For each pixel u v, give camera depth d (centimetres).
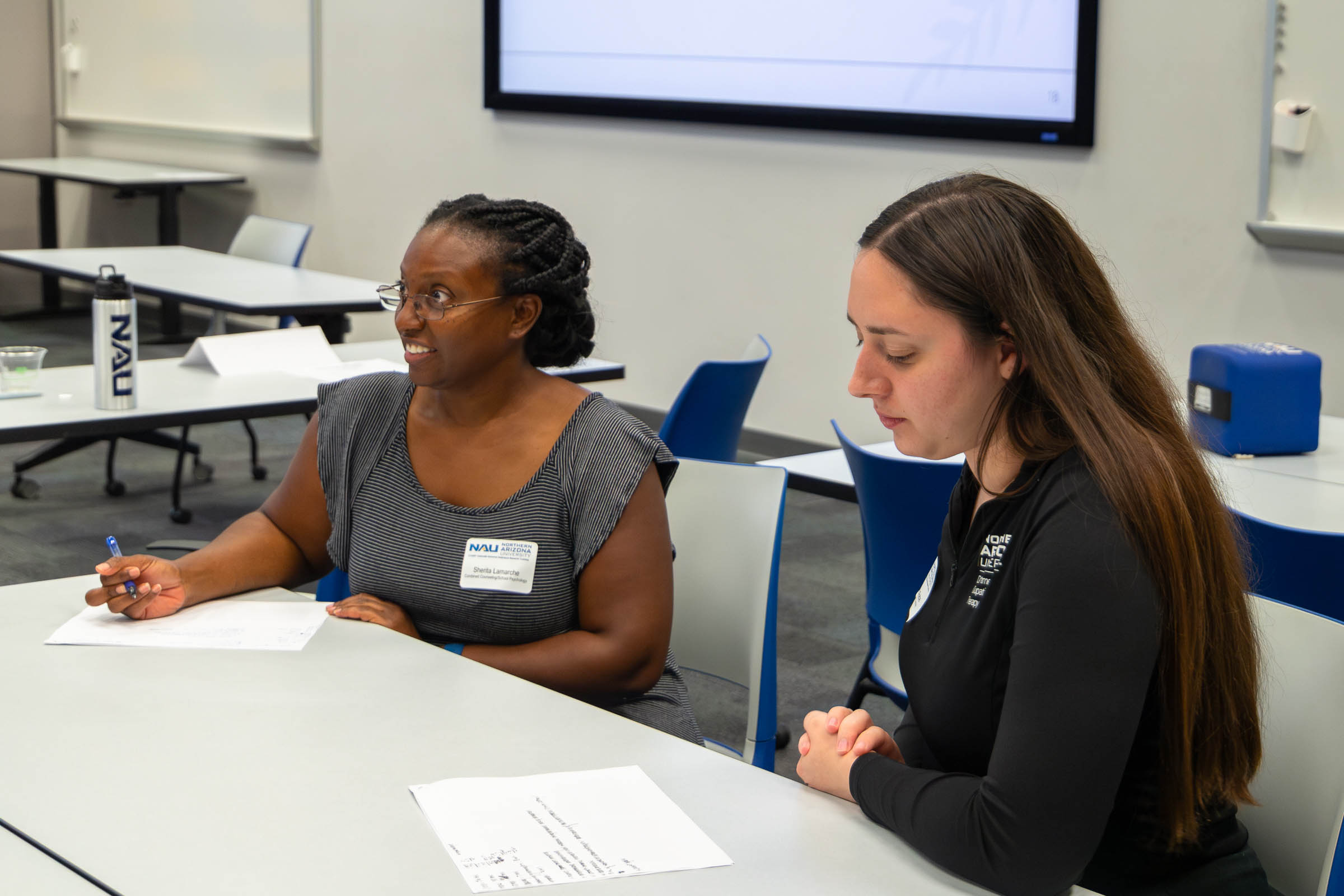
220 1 759
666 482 173
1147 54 419
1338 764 121
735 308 547
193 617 162
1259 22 392
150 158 830
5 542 405
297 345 352
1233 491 245
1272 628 130
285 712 132
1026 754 99
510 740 126
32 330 782
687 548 197
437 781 116
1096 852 111
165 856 102
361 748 123
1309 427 278
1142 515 100
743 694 314
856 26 487
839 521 478
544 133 605
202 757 120
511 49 598
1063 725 98
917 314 107
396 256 688
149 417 283
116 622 159
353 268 713
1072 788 97
